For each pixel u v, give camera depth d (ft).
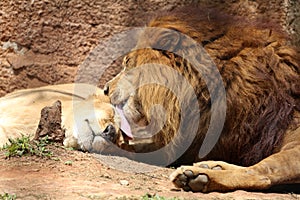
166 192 27.68
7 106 42.52
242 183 28.66
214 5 50.70
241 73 33.42
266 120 32.99
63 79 51.85
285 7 50.29
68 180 28.12
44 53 52.08
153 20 36.27
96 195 25.58
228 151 33.55
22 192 25.82
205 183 28.02
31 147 31.37
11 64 52.24
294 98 33.71
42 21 52.34
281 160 29.91
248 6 50.80
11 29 52.44
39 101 43.21
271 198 27.55
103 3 51.75
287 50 34.63
